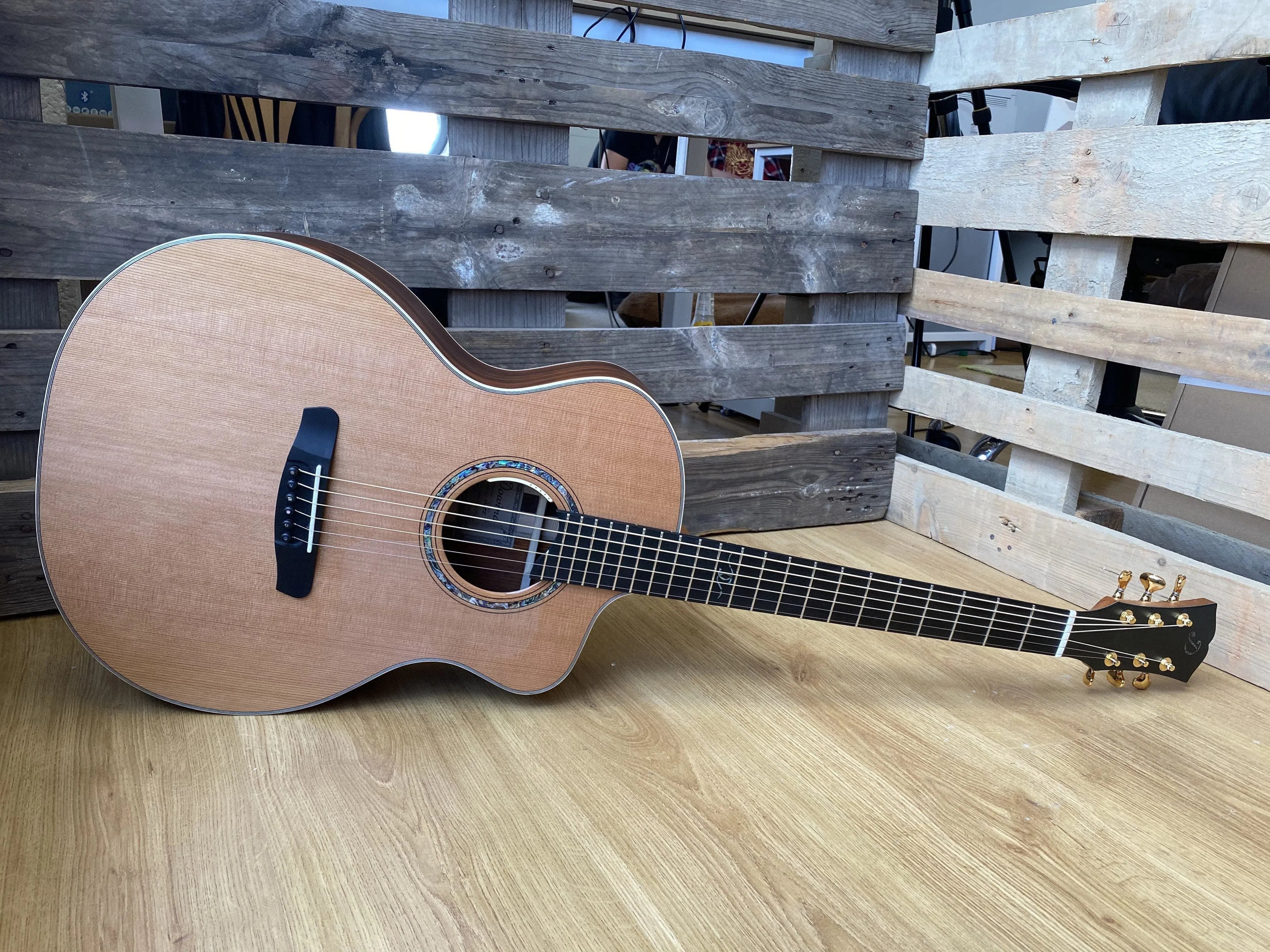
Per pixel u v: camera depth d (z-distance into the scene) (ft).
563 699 4.17
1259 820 3.56
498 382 3.78
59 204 4.13
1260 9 4.33
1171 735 4.16
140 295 3.36
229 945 2.66
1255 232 4.44
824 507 6.59
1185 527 5.41
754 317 8.54
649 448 3.90
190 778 3.38
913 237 6.46
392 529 3.69
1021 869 3.22
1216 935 2.96
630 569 3.92
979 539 6.09
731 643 4.85
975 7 14.92
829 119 5.82
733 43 7.97
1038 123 12.75
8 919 2.68
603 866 3.08
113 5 4.00
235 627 3.66
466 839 3.17
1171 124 6.40
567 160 5.18
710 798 3.49
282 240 3.45
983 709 4.31
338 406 3.55
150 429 3.43
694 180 5.51
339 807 3.28
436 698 4.09
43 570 4.29
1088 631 4.33
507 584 4.11
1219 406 5.53
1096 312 5.28
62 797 3.22
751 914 2.92
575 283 5.32
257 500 3.55
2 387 4.26
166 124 6.63
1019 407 5.83
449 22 4.63
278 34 4.30
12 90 3.98
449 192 4.86
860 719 4.15
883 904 3.00
